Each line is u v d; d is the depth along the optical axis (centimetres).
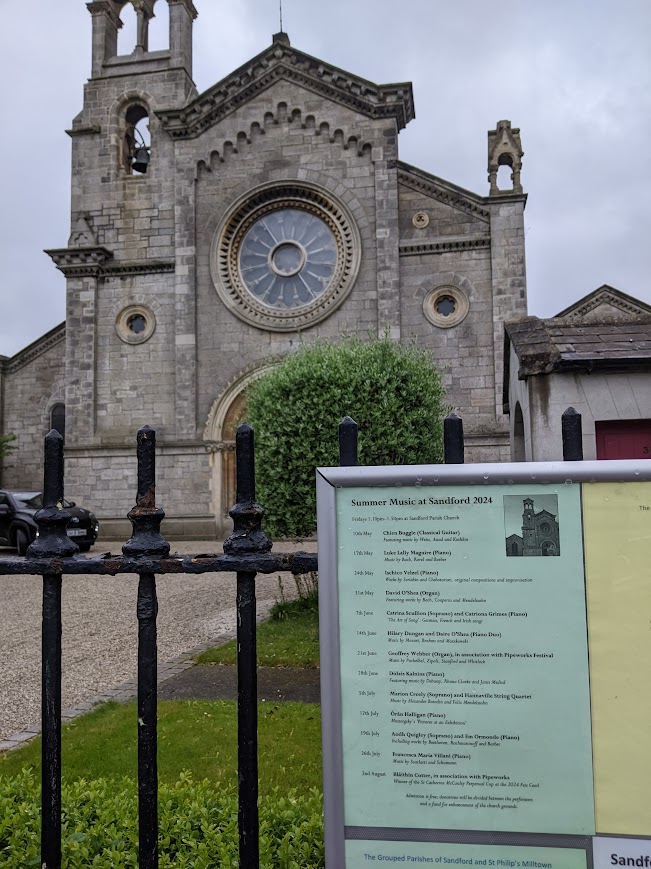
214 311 2467
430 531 257
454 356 2300
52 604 299
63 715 688
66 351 2516
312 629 1031
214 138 2512
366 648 259
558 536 250
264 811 399
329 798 259
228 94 2498
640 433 932
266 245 2508
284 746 588
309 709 683
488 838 252
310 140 2455
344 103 2436
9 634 1070
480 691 253
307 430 1152
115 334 2522
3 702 744
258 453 1197
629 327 1036
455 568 255
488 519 254
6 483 2734
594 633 247
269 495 1166
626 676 245
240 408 2445
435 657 256
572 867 247
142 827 288
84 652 952
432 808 255
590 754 246
